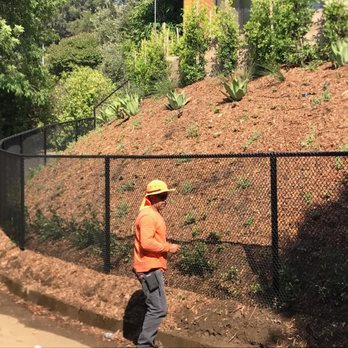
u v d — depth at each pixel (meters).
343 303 5.10
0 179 11.17
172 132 10.50
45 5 16.31
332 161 7.12
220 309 5.68
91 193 9.84
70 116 18.70
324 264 5.56
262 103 9.93
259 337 5.17
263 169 7.65
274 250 5.64
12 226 9.92
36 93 16.47
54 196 10.62
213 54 12.87
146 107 13.20
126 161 10.07
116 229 8.07
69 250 8.19
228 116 9.99
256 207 6.98
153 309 5.30
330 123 8.21
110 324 6.29
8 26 13.92
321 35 10.92
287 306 5.38
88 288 7.05
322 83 9.68
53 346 5.82
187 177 8.47
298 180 7.10
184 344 5.47
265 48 11.34
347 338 4.78
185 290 6.24
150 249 5.19
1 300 7.65
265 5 11.29
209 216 7.24
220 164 8.32
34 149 15.40
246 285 5.88
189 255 6.55
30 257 8.70
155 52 14.30
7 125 17.41
